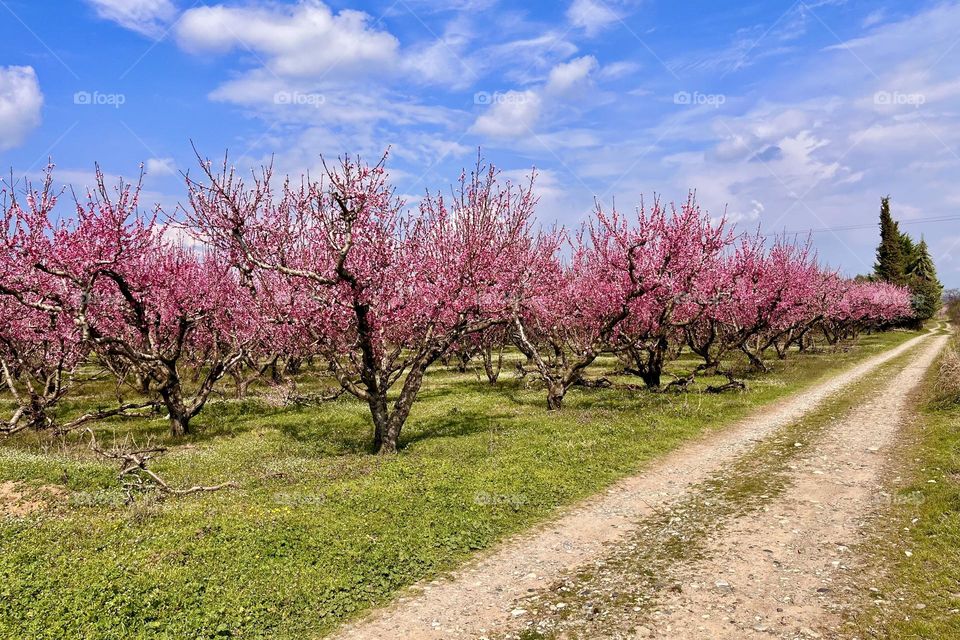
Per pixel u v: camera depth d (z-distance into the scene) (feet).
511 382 126.31
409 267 71.00
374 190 63.36
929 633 25.62
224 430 79.20
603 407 87.66
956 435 58.65
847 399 92.79
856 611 28.17
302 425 81.61
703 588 31.45
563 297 108.58
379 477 51.57
